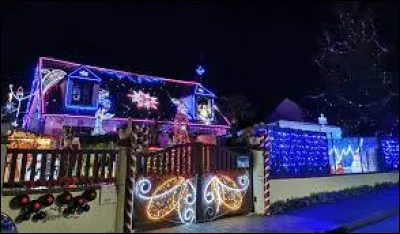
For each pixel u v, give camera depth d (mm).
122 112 23375
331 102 29766
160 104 25375
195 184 10422
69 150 9023
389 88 27719
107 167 9438
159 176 9766
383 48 28172
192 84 28297
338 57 29688
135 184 9320
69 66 24094
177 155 10242
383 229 9555
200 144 10758
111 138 13703
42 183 8578
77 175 9031
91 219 8812
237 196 11328
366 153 17562
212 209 10602
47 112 21078
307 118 31891
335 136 17547
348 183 15344
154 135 17016
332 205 12516
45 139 14398
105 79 24797
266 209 11359
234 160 11508
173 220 9836
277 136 13797
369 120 27641
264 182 11703
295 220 10242
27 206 8109
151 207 9500
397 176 18156
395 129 25609
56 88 22375
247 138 12492
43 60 23594
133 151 9453
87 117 21969
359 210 11555
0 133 7898
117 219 9055
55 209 8453
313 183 13688
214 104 28297
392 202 13086
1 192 7809
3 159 7898
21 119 27828
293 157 14203
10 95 24406
